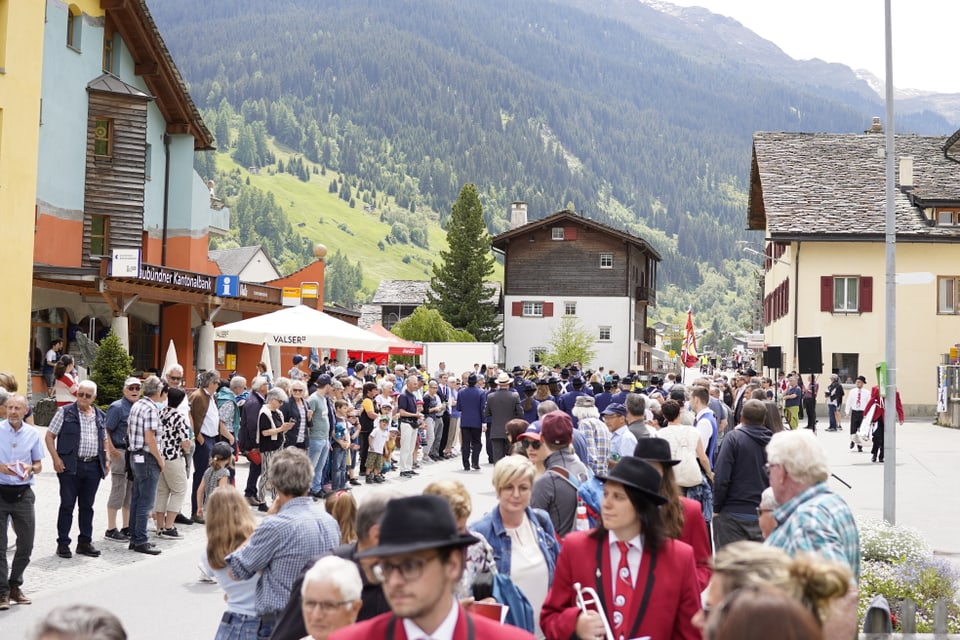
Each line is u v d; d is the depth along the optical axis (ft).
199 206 148.66
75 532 48.34
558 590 17.43
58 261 119.24
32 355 116.16
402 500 11.59
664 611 16.69
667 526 19.61
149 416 44.32
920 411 154.92
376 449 71.61
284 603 21.39
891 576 29.58
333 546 22.00
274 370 107.14
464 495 18.97
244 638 21.90
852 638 14.99
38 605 34.55
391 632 11.64
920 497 64.69
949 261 156.15
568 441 26.99
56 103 118.62
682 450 36.60
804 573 10.75
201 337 125.18
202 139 148.05
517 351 254.47
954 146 170.91
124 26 132.87
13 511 34.37
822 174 172.35
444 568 11.43
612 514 16.94
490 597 18.69
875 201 164.14
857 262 157.99
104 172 125.59
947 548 45.88
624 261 251.80
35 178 93.66
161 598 35.78
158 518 48.06
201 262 148.97
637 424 38.68
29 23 92.12
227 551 22.12
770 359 122.01
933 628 23.86
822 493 16.53
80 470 42.68
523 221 301.02
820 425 134.72
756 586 9.71
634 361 257.96
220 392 61.52
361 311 355.97
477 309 290.15
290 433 57.98
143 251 139.23
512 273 255.29
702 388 41.65
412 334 233.14
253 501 57.77
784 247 173.58
